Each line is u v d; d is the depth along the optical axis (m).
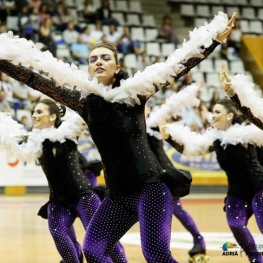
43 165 5.93
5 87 18.44
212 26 4.36
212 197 18.25
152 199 4.35
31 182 17.83
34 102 18.44
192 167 19.30
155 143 7.68
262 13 26.20
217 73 22.52
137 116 4.52
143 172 4.41
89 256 4.36
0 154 17.48
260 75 23.80
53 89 4.51
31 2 20.84
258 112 4.92
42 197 17.36
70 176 5.86
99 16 22.78
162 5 25.19
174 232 10.08
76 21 22.09
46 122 6.18
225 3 25.84
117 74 4.71
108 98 4.48
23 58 4.32
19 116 18.11
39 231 10.06
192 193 19.30
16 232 9.91
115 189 4.44
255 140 6.20
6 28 20.12
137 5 24.42
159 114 7.72
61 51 20.45
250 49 24.27
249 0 26.30
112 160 4.44
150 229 4.30
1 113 5.86
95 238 4.41
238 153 6.23
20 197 17.33
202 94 21.59
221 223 11.30
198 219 12.02
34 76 4.49
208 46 4.38
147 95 4.51
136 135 4.48
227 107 6.67
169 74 4.43
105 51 4.68
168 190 4.41
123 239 9.22
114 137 4.41
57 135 5.86
